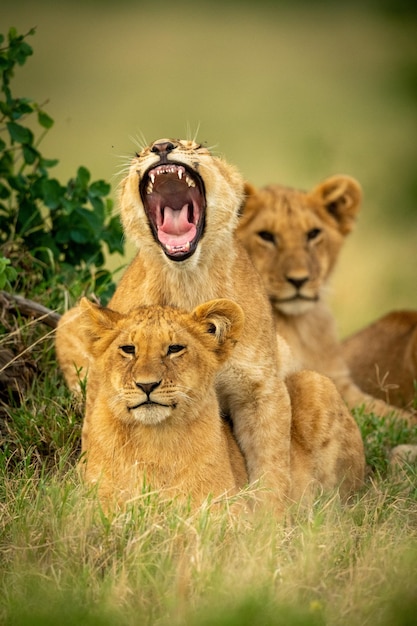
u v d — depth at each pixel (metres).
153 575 7.88
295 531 8.95
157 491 8.67
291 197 14.94
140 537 8.05
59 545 8.12
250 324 10.20
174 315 9.43
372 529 8.66
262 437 10.22
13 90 43.59
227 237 10.27
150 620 7.25
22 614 7.25
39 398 10.85
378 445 11.67
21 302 11.42
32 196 12.43
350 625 7.34
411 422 13.16
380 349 16.27
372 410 13.61
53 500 8.67
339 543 8.44
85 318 9.56
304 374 10.87
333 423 10.71
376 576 7.89
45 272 12.50
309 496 10.38
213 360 9.45
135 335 9.18
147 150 10.18
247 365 10.10
